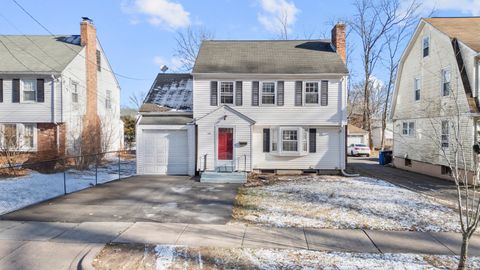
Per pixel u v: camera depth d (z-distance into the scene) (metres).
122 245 6.84
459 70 16.64
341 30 21.23
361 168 24.23
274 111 19.31
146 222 8.64
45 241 7.10
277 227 8.26
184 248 6.68
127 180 16.59
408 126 22.73
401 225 8.46
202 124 18.67
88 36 24.17
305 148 19.42
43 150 20.02
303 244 7.03
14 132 20.41
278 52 21.45
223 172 17.47
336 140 19.41
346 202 10.96
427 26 20.12
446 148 17.67
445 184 16.31
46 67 21.14
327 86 19.23
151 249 6.62
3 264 5.96
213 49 21.81
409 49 22.45
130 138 39.97
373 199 11.42
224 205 10.80
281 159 19.45
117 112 30.23
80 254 6.40
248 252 6.50
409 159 22.52
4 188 12.94
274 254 6.41
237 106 19.31
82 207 10.38
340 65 19.66
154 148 18.98
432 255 6.48
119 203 11.05
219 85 19.23
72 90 22.28
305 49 21.81
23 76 21.09
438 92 18.78
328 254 6.45
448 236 7.65
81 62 23.39
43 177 16.09
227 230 7.96
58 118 21.12
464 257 5.55
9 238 7.28
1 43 23.75
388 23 39.91
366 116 42.12
